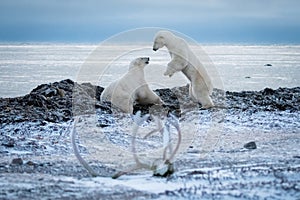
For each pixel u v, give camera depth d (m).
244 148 21.42
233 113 29.73
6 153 20.53
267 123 27.33
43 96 30.95
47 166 17.83
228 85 66.19
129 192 13.67
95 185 14.67
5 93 59.34
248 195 12.87
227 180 14.94
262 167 17.05
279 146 21.83
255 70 105.25
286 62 149.38
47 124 26.22
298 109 31.22
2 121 26.69
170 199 12.70
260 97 34.50
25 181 15.06
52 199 12.91
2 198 12.96
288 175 15.36
